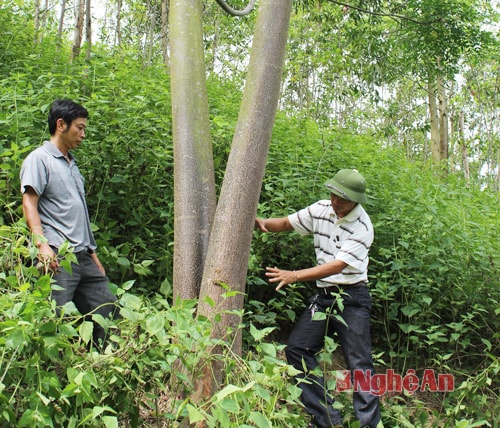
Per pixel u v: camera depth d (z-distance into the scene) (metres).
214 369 2.90
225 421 2.12
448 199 6.65
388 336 4.89
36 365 2.22
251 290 4.93
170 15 4.21
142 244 4.33
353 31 12.48
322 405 3.68
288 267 5.09
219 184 5.08
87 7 8.11
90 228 3.63
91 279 3.58
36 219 3.19
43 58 7.01
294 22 16.84
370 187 5.87
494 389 4.81
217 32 16.91
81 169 4.46
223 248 3.18
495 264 5.48
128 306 2.56
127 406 2.50
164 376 2.97
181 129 3.76
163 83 6.28
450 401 4.55
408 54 13.00
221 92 7.93
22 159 3.95
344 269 3.84
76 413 2.26
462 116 25.33
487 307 5.38
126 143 4.50
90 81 5.54
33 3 10.03
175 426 2.59
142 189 4.71
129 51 6.94
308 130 6.97
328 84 13.16
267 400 2.32
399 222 5.39
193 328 2.50
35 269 2.72
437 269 5.19
